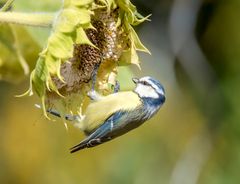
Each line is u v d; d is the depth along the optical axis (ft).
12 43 24.17
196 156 44.39
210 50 46.24
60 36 18.62
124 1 19.77
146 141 43.50
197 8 45.68
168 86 44.42
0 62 24.41
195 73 45.55
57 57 18.58
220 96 45.42
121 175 42.65
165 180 43.50
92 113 20.80
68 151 41.65
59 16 18.74
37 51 24.39
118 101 21.12
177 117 44.62
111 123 21.02
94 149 42.45
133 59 20.48
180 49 45.24
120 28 20.21
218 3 46.03
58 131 41.22
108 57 20.51
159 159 43.70
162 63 44.34
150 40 44.42
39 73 18.71
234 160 44.55
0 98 41.55
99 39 20.35
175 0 45.06
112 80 20.77
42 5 22.49
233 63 45.88
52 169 41.73
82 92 20.61
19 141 41.52
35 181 41.75
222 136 44.91
